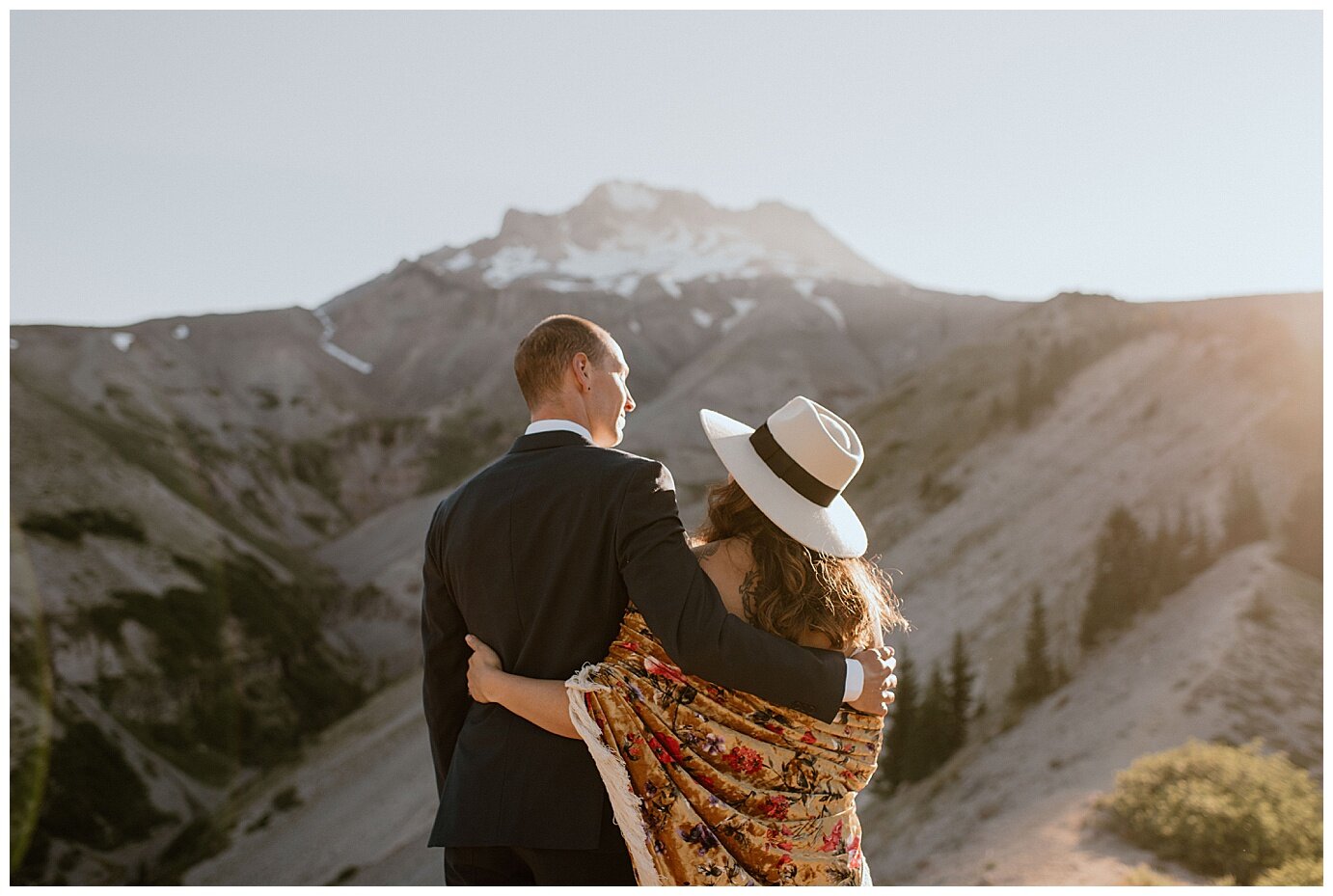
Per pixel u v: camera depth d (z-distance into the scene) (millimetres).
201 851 60531
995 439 84562
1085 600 42531
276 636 95938
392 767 62844
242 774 74312
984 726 32000
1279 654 26109
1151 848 12625
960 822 22375
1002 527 67500
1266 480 51625
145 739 72938
